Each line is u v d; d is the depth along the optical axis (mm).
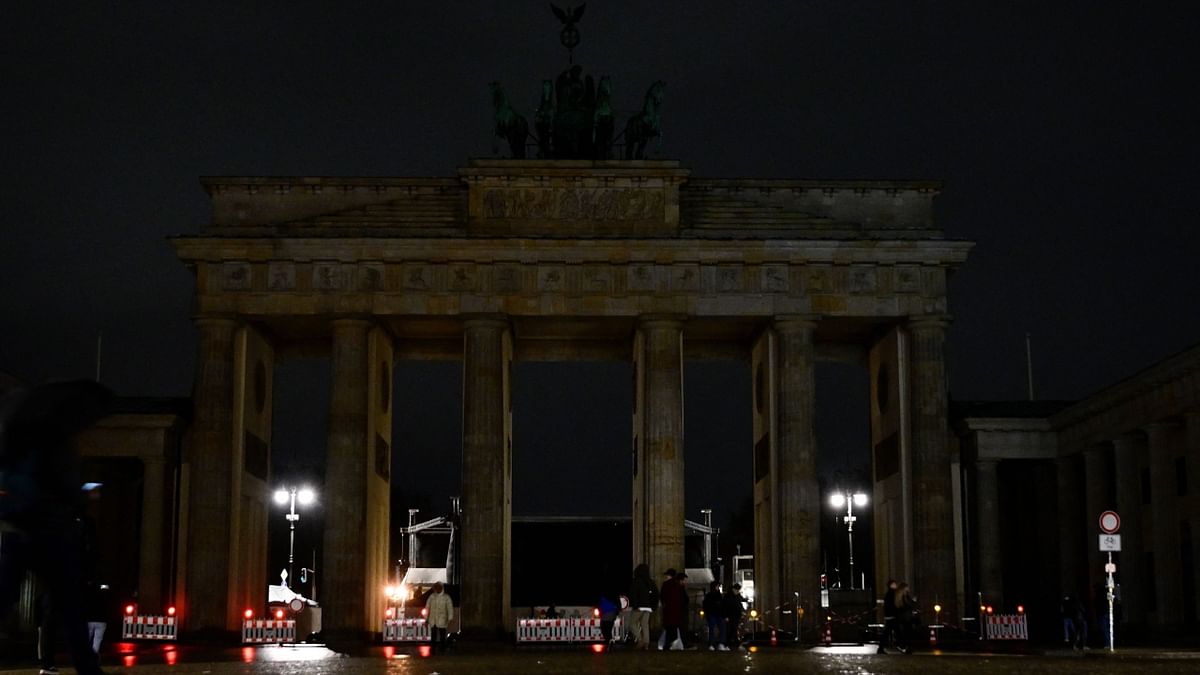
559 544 149375
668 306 116688
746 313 116875
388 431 128125
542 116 122750
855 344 132250
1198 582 103625
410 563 177250
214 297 116000
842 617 127312
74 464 19656
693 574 159875
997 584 123875
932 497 115125
